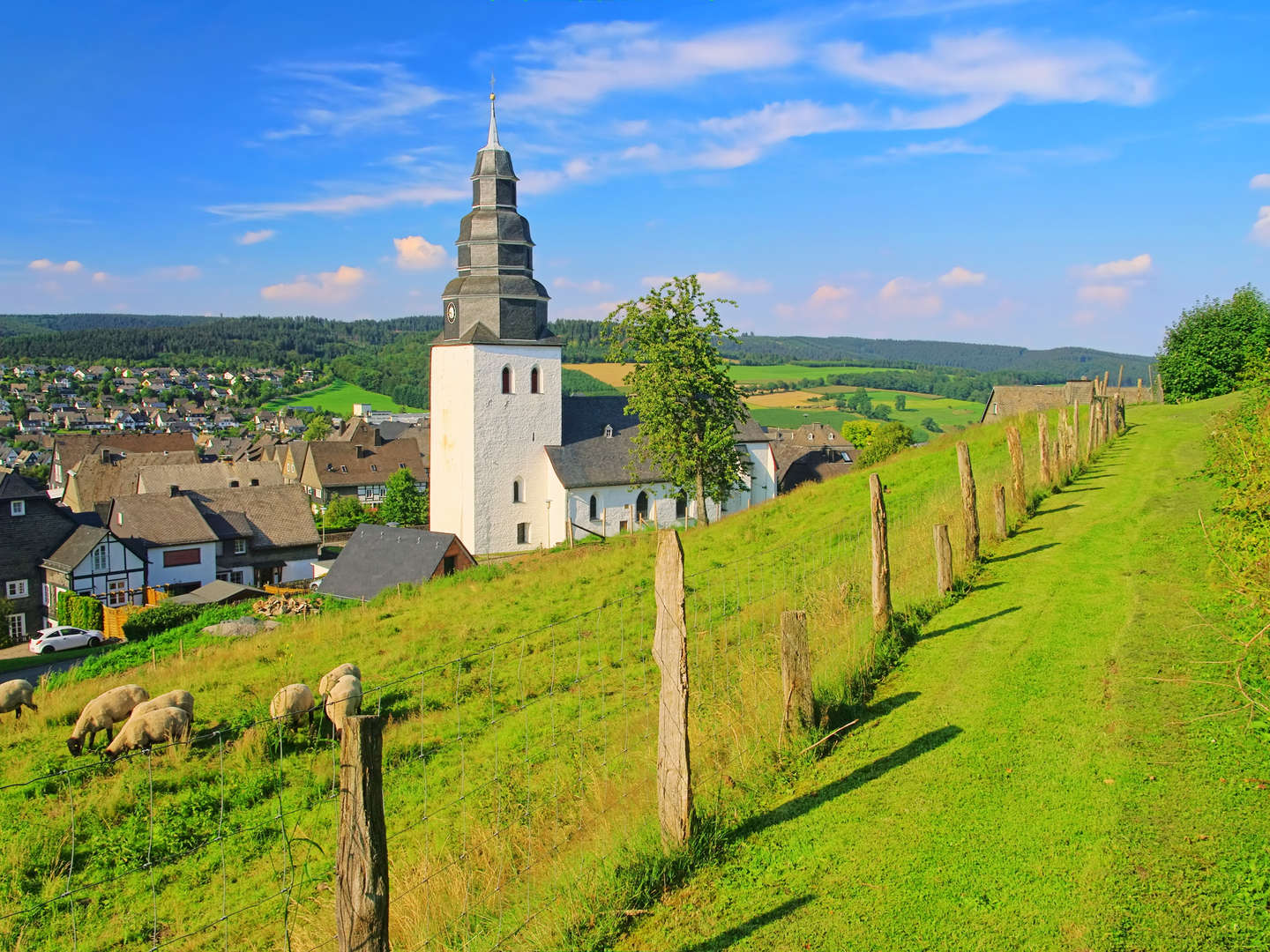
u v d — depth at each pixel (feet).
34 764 55.01
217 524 212.84
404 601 102.12
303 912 33.45
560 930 23.08
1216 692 31.17
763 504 112.88
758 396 597.52
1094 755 28.53
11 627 189.26
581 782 33.71
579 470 190.39
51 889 38.63
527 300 187.21
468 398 183.93
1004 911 21.95
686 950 22.02
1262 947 19.52
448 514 190.60
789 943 21.76
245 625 107.76
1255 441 40.34
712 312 138.62
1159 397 169.37
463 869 29.30
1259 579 33.04
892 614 42.01
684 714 25.71
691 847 25.76
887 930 21.83
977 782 27.91
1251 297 154.10
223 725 59.98
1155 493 66.64
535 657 63.41
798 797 28.73
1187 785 26.03
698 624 53.72
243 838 42.19
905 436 295.69
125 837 42.86
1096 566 49.16
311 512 229.45
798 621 31.71
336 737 55.42
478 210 186.29
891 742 31.45
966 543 51.83
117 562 191.62
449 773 43.55
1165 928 20.57
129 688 59.36
